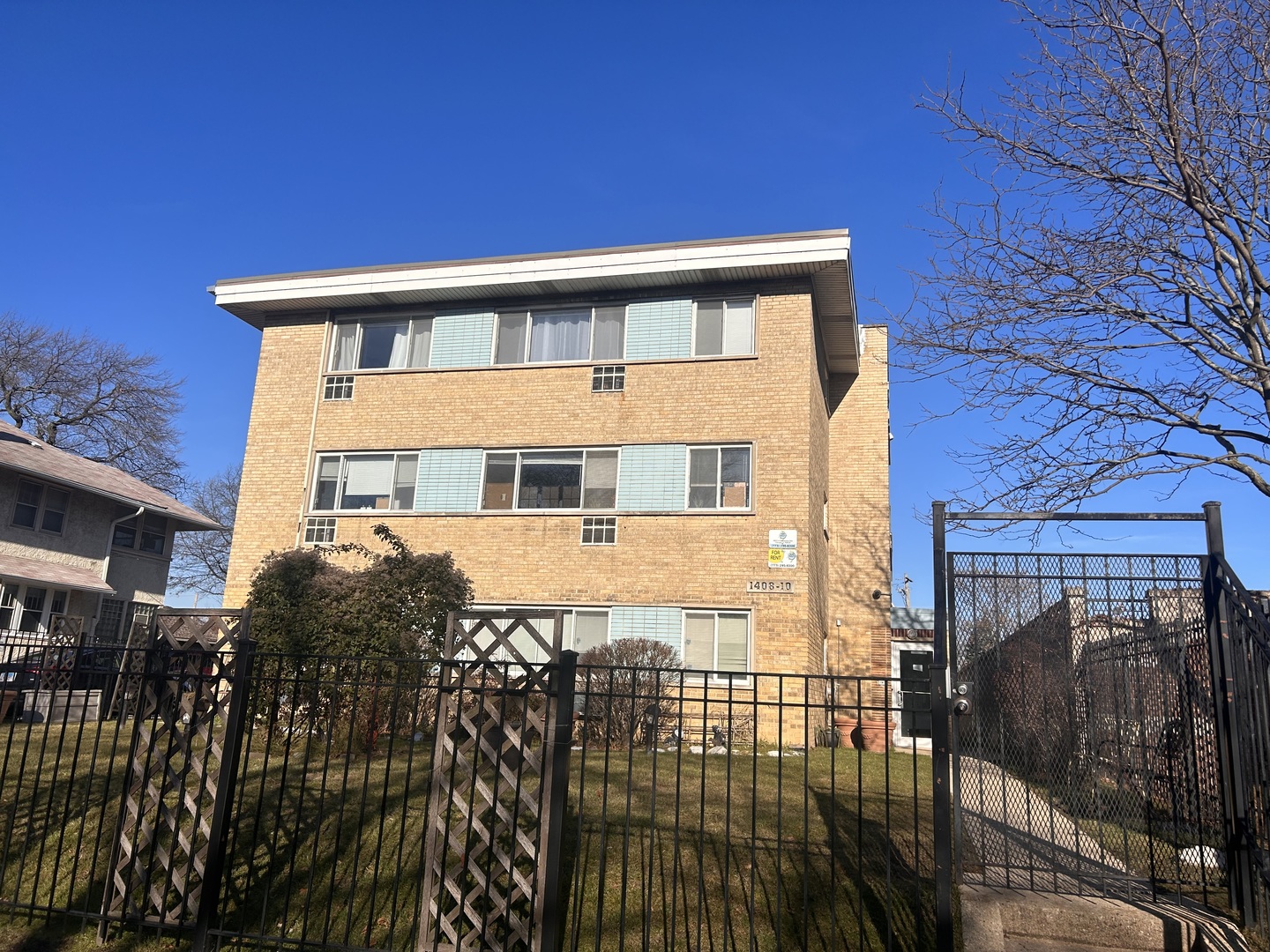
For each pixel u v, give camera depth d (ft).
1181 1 25.89
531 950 15.06
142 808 17.75
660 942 16.62
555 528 52.13
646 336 53.26
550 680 15.93
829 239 49.24
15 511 68.39
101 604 75.82
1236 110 26.91
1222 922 16.20
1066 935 16.51
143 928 17.52
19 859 20.25
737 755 37.42
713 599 49.03
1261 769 16.65
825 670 57.36
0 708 33.04
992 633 19.13
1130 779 20.40
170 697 18.30
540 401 54.03
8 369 105.81
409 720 34.24
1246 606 16.69
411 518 54.44
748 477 50.37
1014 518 19.38
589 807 23.11
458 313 56.70
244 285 58.03
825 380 59.88
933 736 15.39
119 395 112.98
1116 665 19.35
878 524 60.54
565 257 53.11
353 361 58.18
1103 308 29.04
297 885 18.85
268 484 57.26
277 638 35.04
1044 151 29.25
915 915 17.10
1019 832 21.08
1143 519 19.34
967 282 30.76
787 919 17.30
